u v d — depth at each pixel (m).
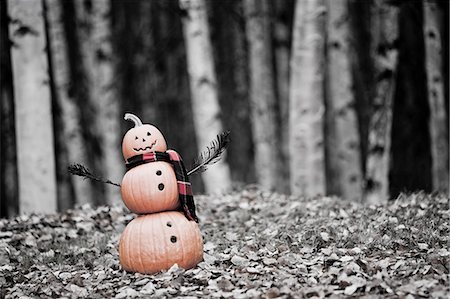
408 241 7.18
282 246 7.32
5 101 14.01
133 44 21.03
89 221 9.39
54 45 14.49
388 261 6.51
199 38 12.38
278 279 6.28
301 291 5.85
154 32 22.19
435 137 12.73
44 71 11.41
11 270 7.32
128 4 21.62
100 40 15.19
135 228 6.74
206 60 12.42
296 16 11.90
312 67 11.80
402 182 13.81
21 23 11.24
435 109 12.77
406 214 8.28
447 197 9.52
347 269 6.27
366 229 7.69
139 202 6.71
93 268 7.23
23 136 11.27
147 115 20.52
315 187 11.88
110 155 15.23
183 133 22.67
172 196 6.74
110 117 15.26
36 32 11.32
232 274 6.56
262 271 6.56
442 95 12.80
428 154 13.96
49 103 11.45
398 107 14.08
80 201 15.20
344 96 15.40
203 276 6.44
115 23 20.80
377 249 7.03
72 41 18.44
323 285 6.01
